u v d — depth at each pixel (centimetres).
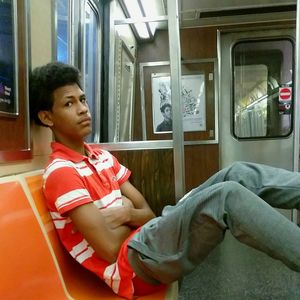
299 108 209
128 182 156
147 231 109
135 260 109
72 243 121
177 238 102
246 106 341
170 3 167
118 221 124
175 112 168
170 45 167
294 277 197
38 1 146
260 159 339
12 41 122
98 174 135
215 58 340
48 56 157
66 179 116
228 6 299
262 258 230
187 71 344
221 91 343
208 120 343
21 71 129
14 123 123
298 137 210
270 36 333
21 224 100
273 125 338
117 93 254
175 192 171
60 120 130
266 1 292
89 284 126
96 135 237
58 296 106
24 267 94
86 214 112
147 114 329
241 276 200
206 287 186
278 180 118
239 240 96
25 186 113
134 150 173
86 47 227
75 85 134
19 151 125
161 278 107
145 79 329
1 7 116
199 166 346
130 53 291
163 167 171
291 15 321
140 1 259
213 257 234
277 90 336
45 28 154
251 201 95
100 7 236
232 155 343
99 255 113
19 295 88
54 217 121
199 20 329
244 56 340
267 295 174
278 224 92
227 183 100
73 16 191
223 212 96
